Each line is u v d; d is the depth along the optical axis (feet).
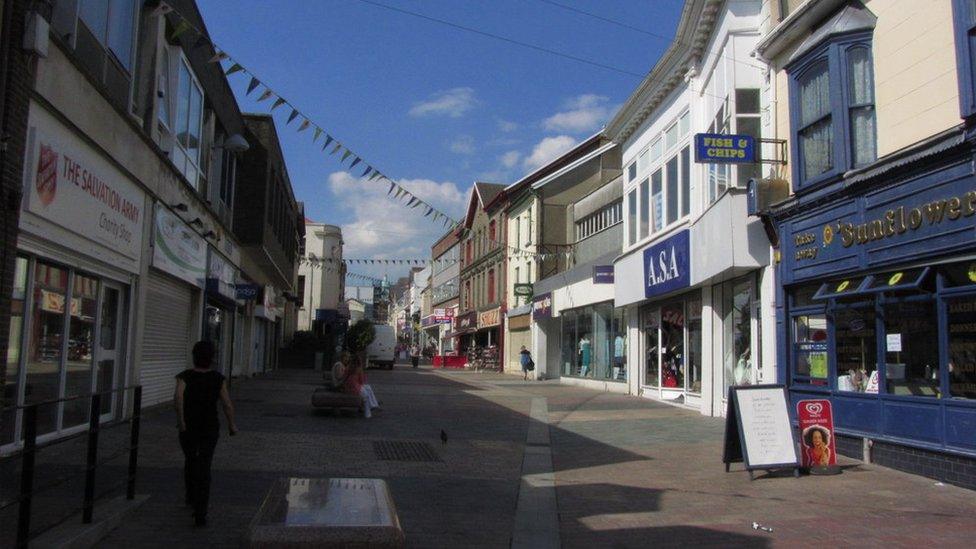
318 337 144.46
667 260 58.95
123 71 38.60
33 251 29.14
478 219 160.25
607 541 21.50
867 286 32.83
